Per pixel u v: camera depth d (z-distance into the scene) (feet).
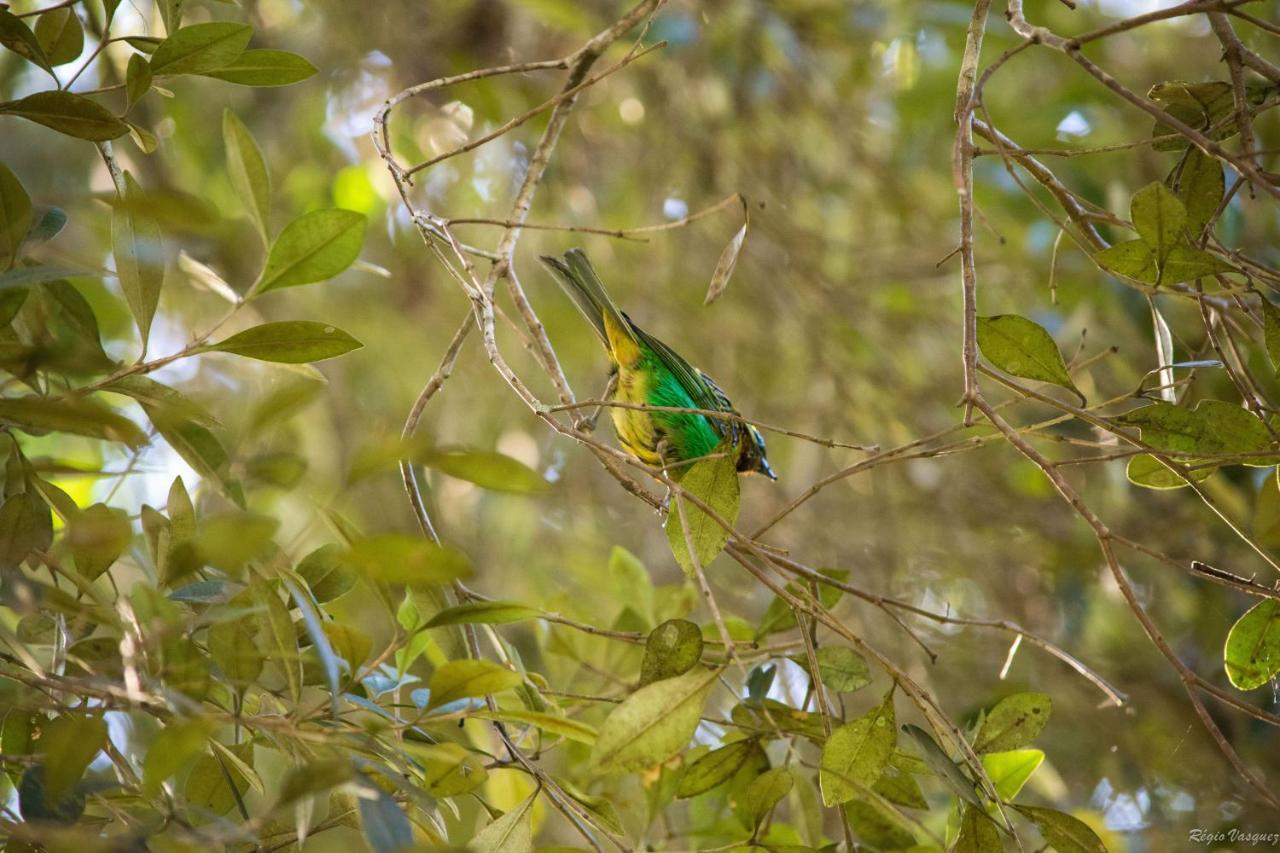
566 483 47.85
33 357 16.02
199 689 17.15
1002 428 19.97
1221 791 38.63
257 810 29.81
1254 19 19.12
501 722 21.91
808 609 21.50
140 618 16.30
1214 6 19.27
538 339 24.90
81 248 36.06
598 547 47.11
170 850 15.43
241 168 18.15
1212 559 40.83
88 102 19.27
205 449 18.85
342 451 45.52
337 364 46.68
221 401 40.29
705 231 47.34
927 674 38.19
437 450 13.62
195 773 21.02
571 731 18.21
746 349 48.32
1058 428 42.50
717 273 23.17
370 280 47.75
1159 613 41.86
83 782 18.03
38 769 17.66
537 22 46.55
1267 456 20.29
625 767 17.69
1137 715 40.60
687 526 18.94
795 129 47.24
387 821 16.12
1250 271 20.80
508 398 48.14
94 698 17.92
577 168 48.16
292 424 40.81
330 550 20.76
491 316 21.95
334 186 47.21
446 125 47.11
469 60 46.83
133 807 19.27
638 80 46.26
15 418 16.62
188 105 44.62
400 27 46.60
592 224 47.98
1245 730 39.24
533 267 48.01
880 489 46.24
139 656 16.84
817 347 47.26
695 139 46.70
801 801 23.95
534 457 47.93
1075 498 19.81
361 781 16.31
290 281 18.29
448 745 18.69
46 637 20.43
